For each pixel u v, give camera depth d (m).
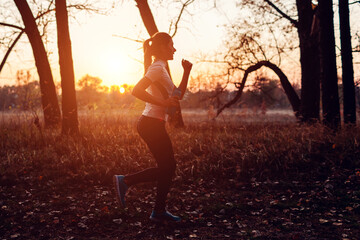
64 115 8.10
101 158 5.70
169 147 3.03
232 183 4.66
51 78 11.37
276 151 5.43
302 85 11.04
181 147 6.26
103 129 7.86
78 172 5.18
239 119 13.05
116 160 5.51
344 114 7.38
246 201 3.90
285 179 4.71
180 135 7.41
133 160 5.50
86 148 6.29
